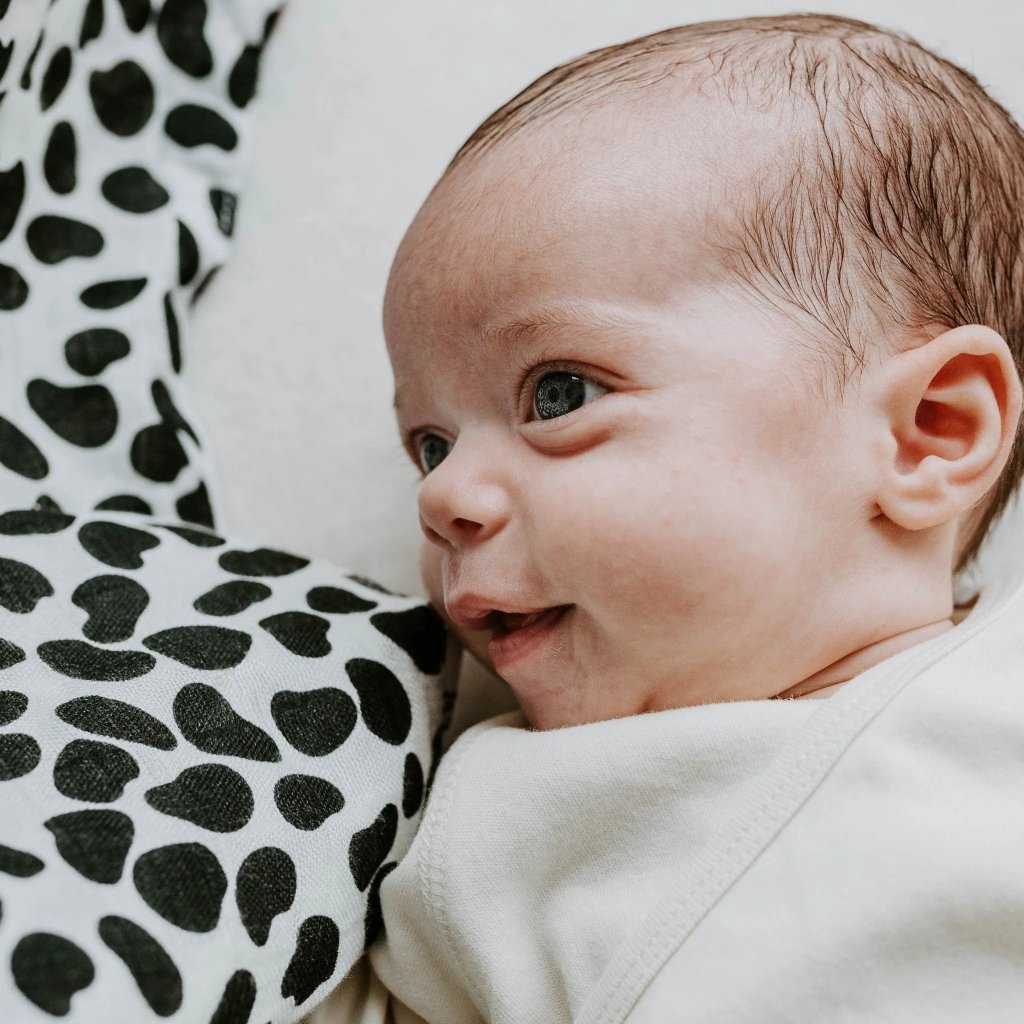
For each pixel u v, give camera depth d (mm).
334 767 628
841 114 684
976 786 564
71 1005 450
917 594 669
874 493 645
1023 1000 511
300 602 713
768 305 638
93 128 937
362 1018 668
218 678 625
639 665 642
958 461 654
